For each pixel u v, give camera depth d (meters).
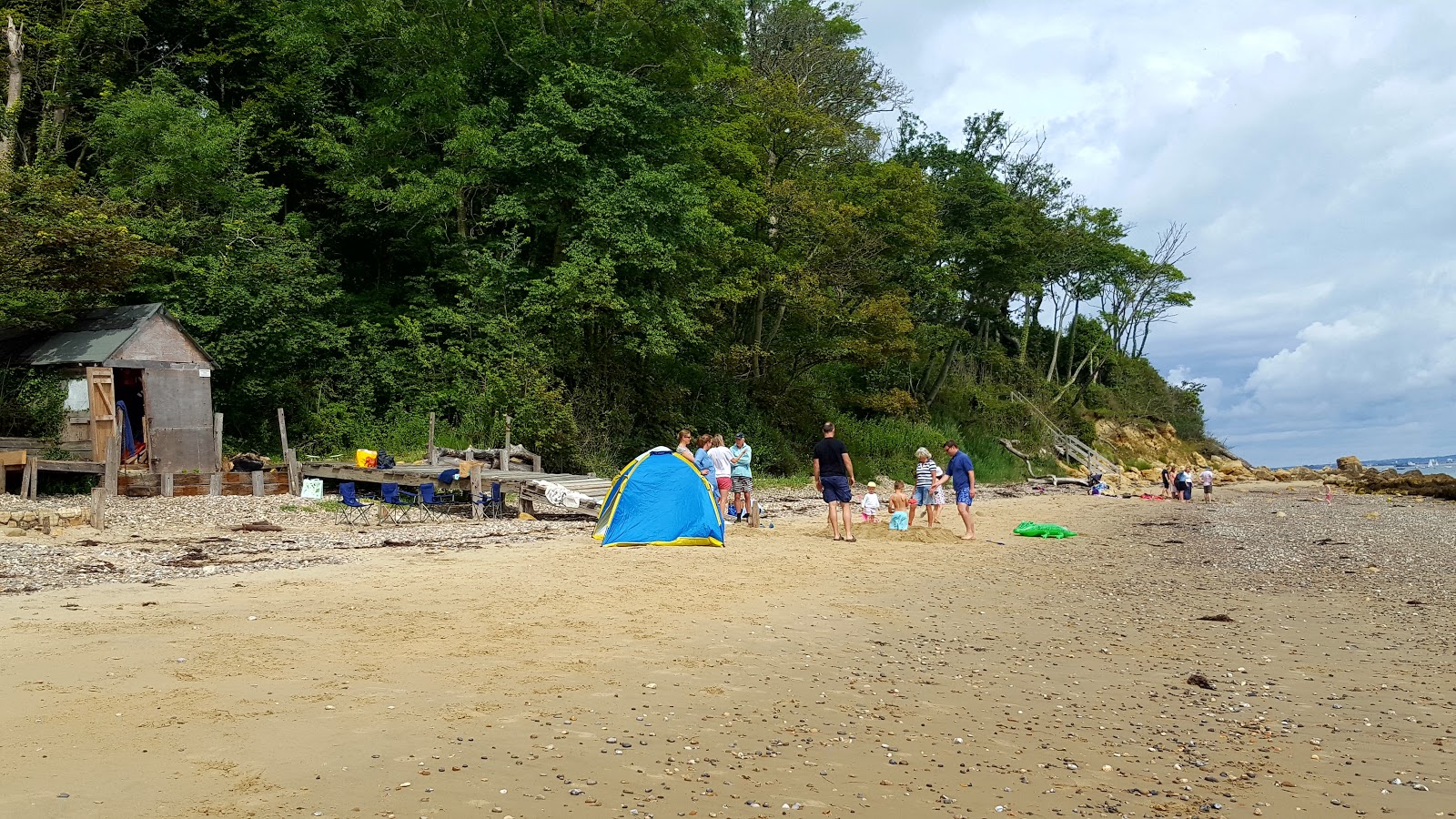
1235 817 5.20
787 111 37.31
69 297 23.45
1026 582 13.57
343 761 5.42
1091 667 8.62
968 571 14.51
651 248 29.17
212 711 6.20
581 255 28.88
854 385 50.19
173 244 27.36
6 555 12.75
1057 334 67.56
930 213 42.75
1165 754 6.26
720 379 38.91
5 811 4.55
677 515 16.23
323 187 34.53
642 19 31.39
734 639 9.05
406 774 5.25
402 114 31.06
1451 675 8.57
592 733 6.14
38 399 21.73
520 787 5.14
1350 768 6.07
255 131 31.89
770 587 12.05
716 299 36.66
